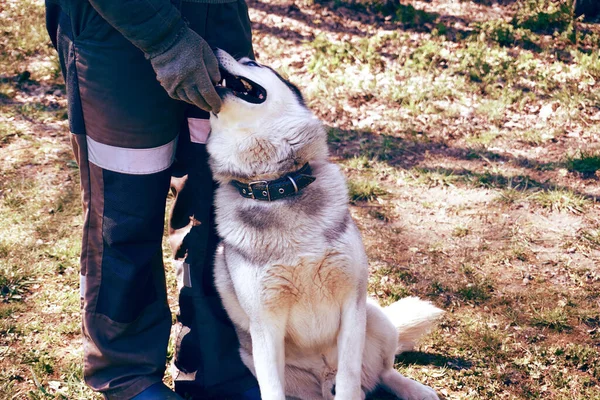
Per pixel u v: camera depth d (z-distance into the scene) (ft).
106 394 8.43
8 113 20.24
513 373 9.61
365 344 8.77
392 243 13.66
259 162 7.83
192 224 8.84
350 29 26.25
